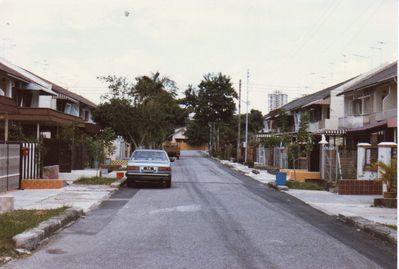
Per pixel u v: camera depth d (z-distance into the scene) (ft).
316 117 172.35
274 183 85.56
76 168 116.47
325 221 45.65
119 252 29.60
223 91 287.69
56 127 143.23
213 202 57.88
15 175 66.08
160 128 179.73
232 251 30.45
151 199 59.82
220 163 190.60
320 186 85.10
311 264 27.66
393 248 33.35
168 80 188.85
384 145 68.64
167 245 31.91
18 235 30.73
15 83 126.52
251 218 45.47
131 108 166.30
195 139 402.72
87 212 47.47
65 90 186.80
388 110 110.52
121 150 199.52
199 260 27.81
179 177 103.76
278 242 33.99
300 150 109.70
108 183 76.84
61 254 28.81
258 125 322.75
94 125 163.12
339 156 88.74
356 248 32.91
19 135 95.55
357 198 66.95
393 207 55.98
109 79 166.50
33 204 50.60
